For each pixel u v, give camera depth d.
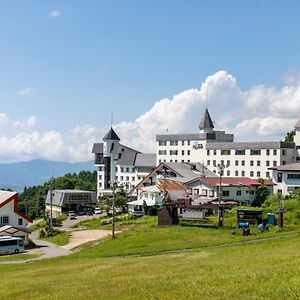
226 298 23.38
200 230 77.75
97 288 30.31
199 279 29.44
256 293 23.84
